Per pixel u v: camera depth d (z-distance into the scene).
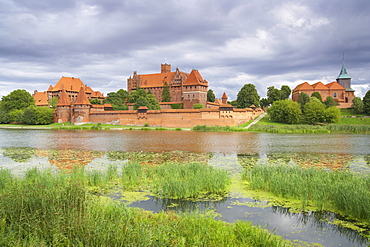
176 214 14.24
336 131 78.62
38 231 11.25
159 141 51.56
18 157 33.47
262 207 15.85
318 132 76.00
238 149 40.72
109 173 22.59
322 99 131.12
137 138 57.84
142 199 17.12
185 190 17.58
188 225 12.68
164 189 17.91
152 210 15.39
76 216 12.12
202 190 18.75
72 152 37.66
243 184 20.36
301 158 32.97
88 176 21.39
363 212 14.28
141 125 103.69
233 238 11.77
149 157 33.47
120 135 66.19
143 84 151.88
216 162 30.11
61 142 50.09
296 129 78.69
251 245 11.36
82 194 14.48
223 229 12.37
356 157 33.69
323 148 41.81
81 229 11.29
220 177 19.77
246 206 15.98
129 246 10.40
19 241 10.44
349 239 12.34
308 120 102.94
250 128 82.75
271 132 76.81
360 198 14.52
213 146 44.03
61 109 115.25
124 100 144.62
